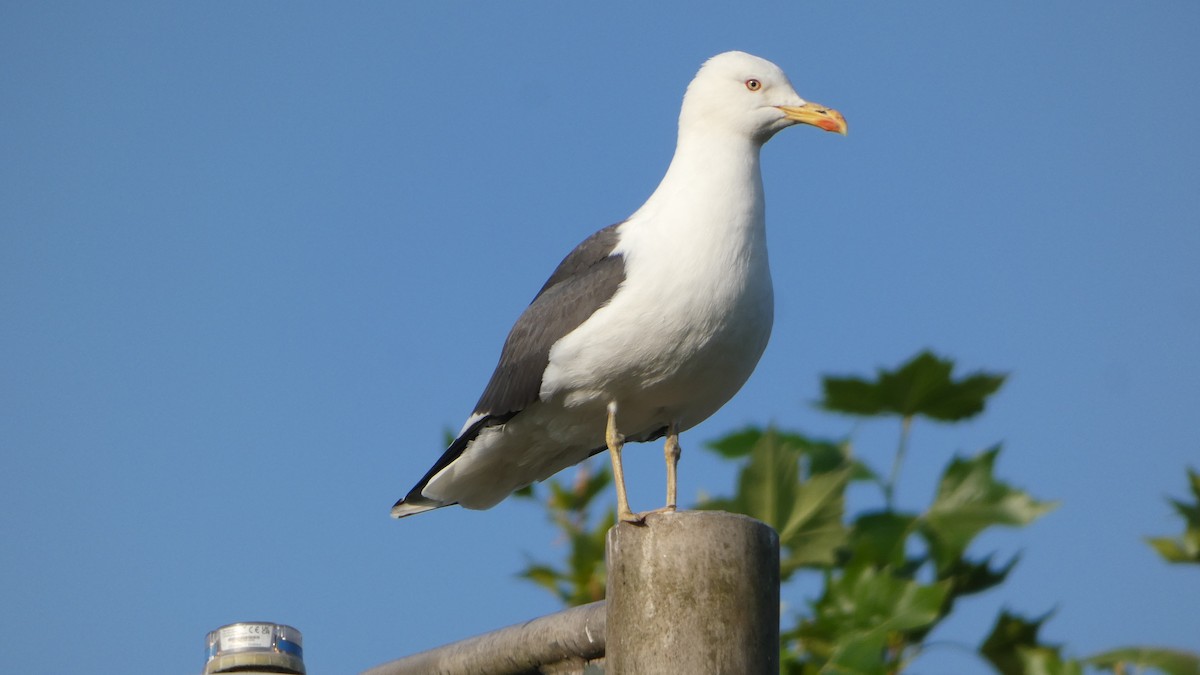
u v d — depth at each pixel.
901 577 12.20
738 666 7.94
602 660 8.84
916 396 12.55
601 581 12.86
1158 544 11.81
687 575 8.04
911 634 11.74
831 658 11.04
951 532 12.20
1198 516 11.84
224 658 9.47
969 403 12.59
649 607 8.05
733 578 8.04
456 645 9.97
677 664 7.94
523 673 9.41
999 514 12.23
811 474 12.58
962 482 12.35
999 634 11.61
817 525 12.09
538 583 13.08
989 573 12.16
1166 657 10.78
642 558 8.13
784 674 11.37
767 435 12.16
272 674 9.45
